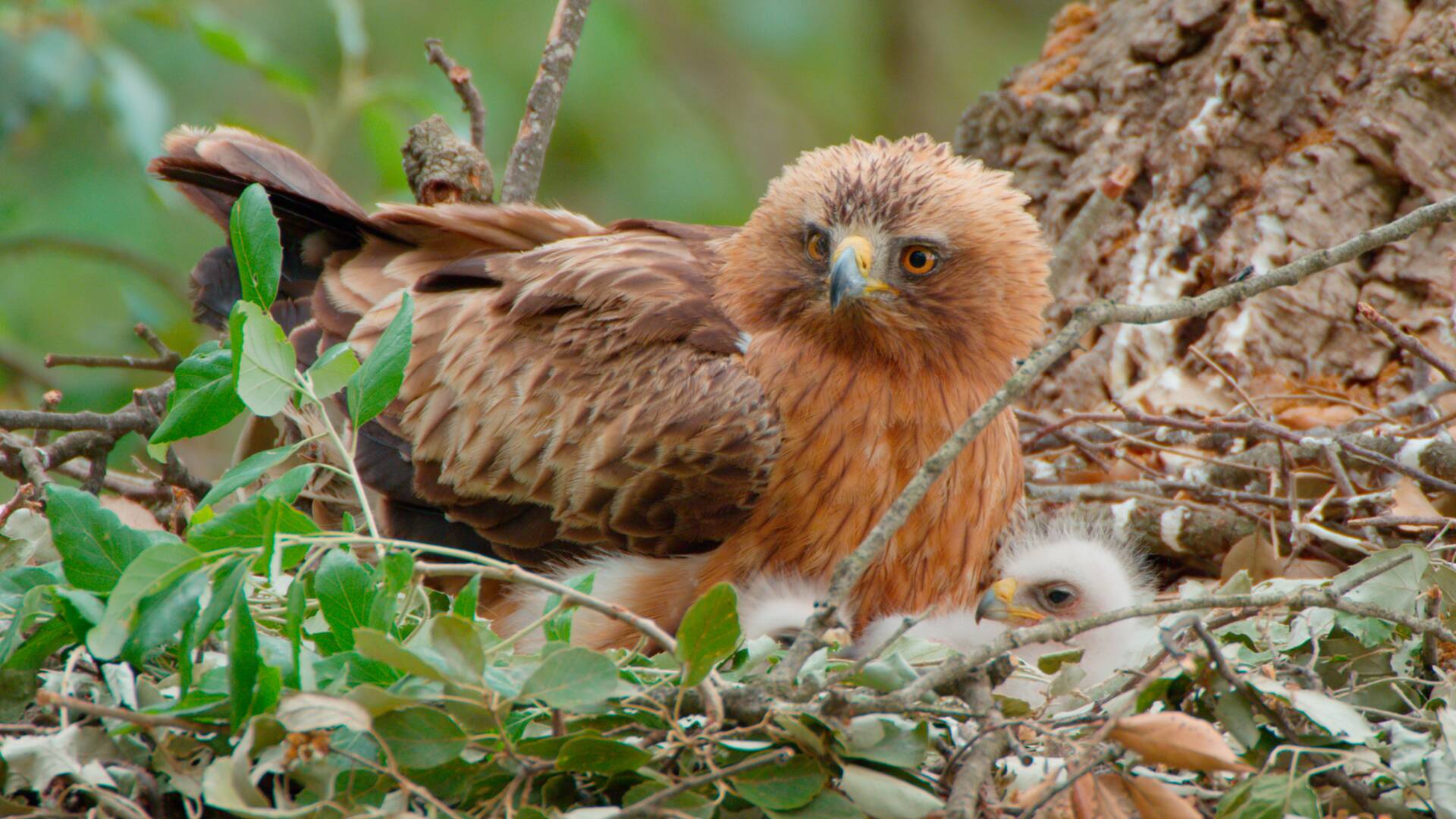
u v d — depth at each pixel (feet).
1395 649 26.55
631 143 61.77
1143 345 39.63
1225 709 22.86
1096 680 30.81
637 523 31.68
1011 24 74.02
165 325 44.50
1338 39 39.27
